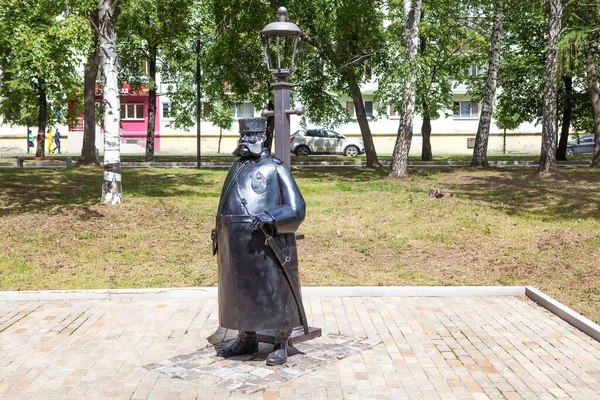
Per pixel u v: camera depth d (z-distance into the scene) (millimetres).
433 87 31047
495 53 26703
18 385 5637
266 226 5871
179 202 16266
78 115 39312
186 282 9500
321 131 42938
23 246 11664
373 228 13414
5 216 13938
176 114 40562
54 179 19938
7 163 28234
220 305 6121
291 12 24250
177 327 7465
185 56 33500
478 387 5559
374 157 27047
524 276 9828
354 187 19484
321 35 24516
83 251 11445
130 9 26047
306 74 28906
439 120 47750
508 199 16578
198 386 5562
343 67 24750
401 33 30422
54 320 7785
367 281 9539
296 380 5715
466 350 6594
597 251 11055
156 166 28750
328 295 8953
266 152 6145
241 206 5926
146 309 8297
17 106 34156
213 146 48156
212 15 30656
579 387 5551
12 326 7527
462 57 35938
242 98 29453
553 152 21125
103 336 7121
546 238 12133
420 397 5336
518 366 6105
